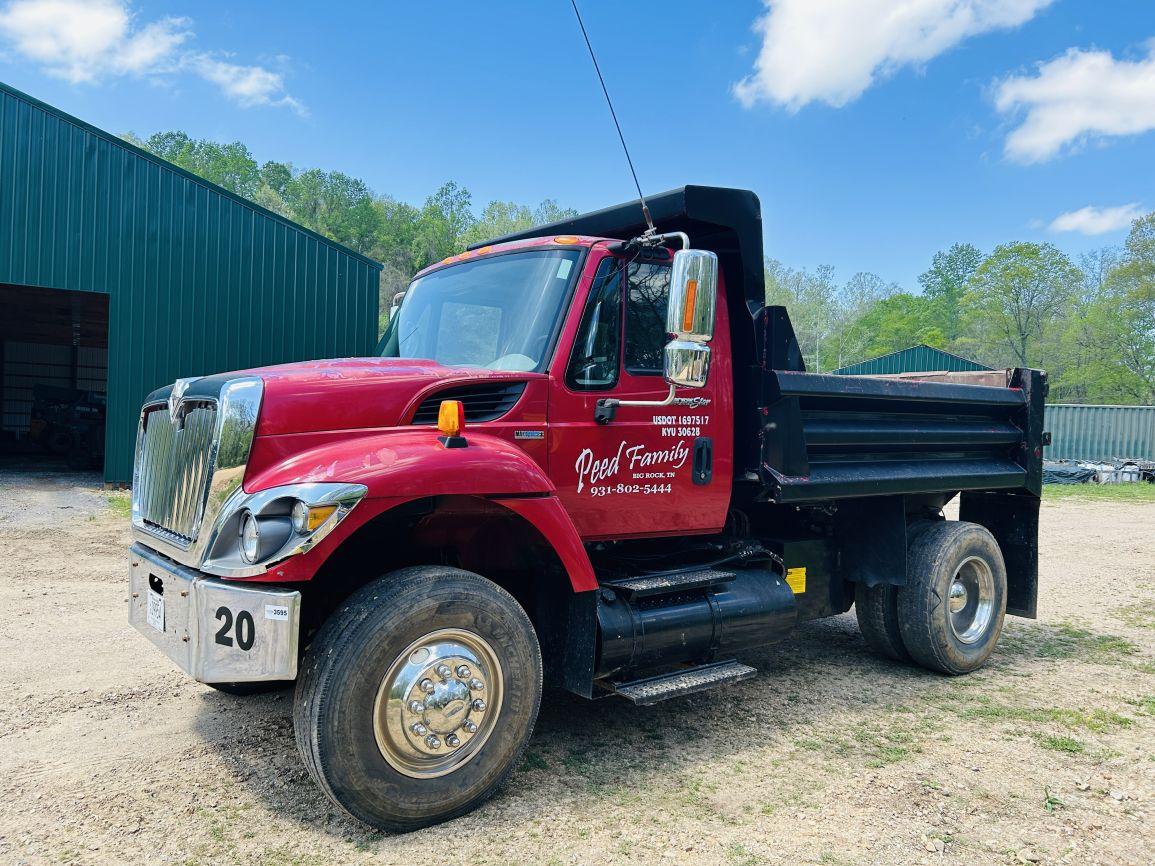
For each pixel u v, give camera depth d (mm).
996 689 5020
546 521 3383
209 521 3025
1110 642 6195
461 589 3123
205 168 100625
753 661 5582
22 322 23438
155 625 3355
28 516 11383
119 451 14625
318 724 2844
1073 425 27078
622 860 2902
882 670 5402
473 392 3531
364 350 16594
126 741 3855
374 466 2971
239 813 3180
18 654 5191
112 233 14547
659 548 4512
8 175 13875
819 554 5137
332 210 102625
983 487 5598
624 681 3824
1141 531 12930
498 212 97500
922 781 3627
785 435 4410
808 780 3615
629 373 3967
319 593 3508
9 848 2875
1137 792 3551
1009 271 60750
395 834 3055
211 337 15312
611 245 3932
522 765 3717
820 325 90688
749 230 4324
